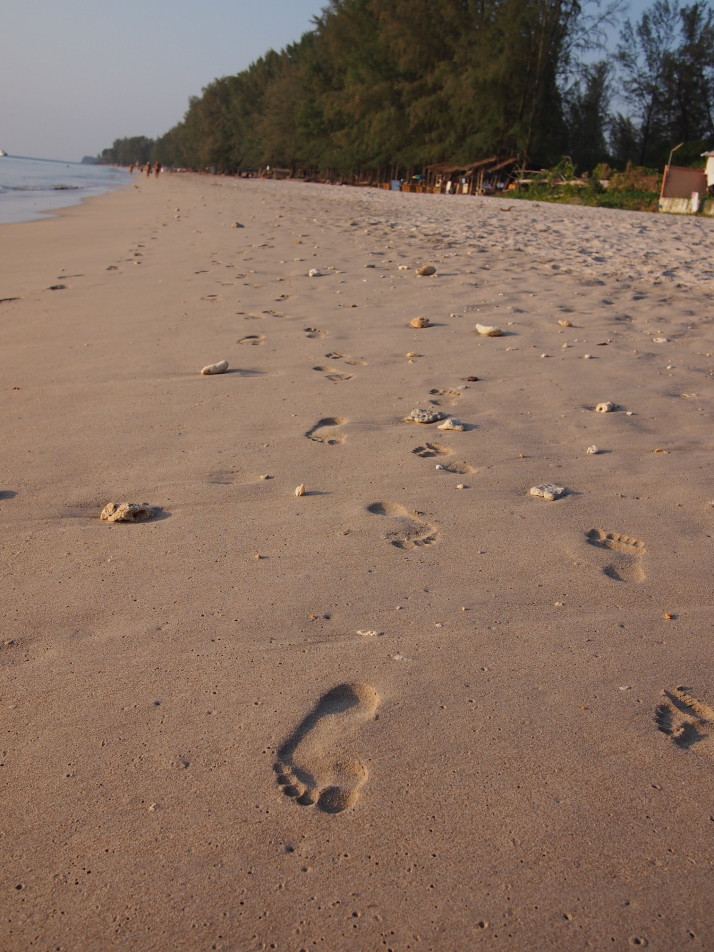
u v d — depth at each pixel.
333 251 9.62
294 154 64.00
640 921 1.40
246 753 1.78
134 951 1.35
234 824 1.58
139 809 1.62
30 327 6.04
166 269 8.67
